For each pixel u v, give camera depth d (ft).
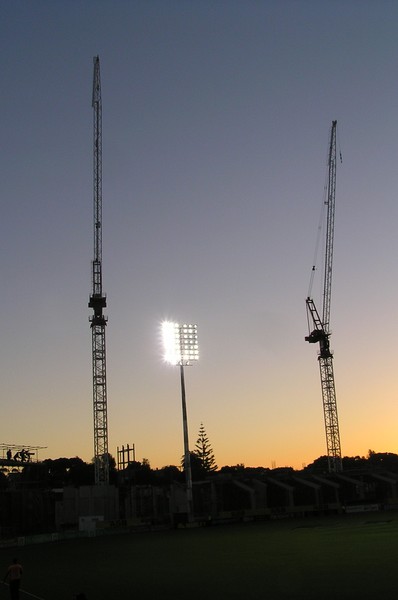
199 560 208.44
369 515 456.86
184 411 412.36
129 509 540.11
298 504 559.79
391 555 186.91
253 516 489.26
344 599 114.52
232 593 130.41
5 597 139.23
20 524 469.98
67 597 136.77
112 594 138.51
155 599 127.95
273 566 176.86
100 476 642.63
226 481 547.90
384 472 632.38
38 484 542.57
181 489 541.34
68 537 401.49
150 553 248.93
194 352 402.72
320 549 219.82
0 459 508.94
